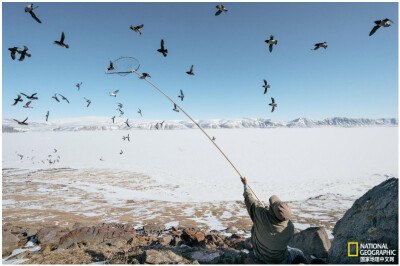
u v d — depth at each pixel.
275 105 8.43
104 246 5.46
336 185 48.88
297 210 25.11
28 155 102.69
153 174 62.34
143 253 3.90
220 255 3.83
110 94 9.30
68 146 147.75
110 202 29.89
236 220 20.14
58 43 6.92
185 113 4.30
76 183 46.44
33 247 6.73
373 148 126.06
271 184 52.62
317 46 6.05
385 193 3.73
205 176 62.50
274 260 3.04
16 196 31.42
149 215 22.19
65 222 16.42
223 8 6.21
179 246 4.99
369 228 3.62
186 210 25.66
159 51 7.33
